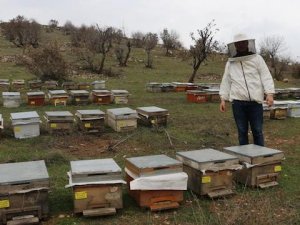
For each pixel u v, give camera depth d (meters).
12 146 5.96
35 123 6.48
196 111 9.75
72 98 10.61
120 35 33.34
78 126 7.12
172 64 25.92
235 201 3.64
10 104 9.89
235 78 4.50
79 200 3.29
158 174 3.43
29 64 16.52
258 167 3.96
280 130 7.56
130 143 6.23
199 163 3.60
